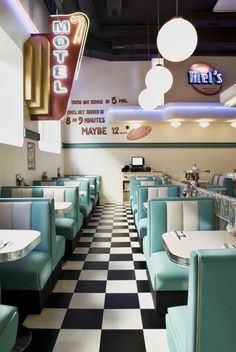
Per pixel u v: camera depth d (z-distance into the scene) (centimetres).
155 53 873
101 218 716
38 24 582
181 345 153
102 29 774
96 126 961
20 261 271
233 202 270
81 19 488
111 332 242
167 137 973
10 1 430
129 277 355
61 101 506
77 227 470
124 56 895
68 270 378
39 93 502
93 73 951
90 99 955
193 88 947
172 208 296
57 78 498
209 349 126
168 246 202
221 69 949
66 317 264
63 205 367
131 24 788
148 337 236
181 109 852
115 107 895
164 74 463
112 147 967
